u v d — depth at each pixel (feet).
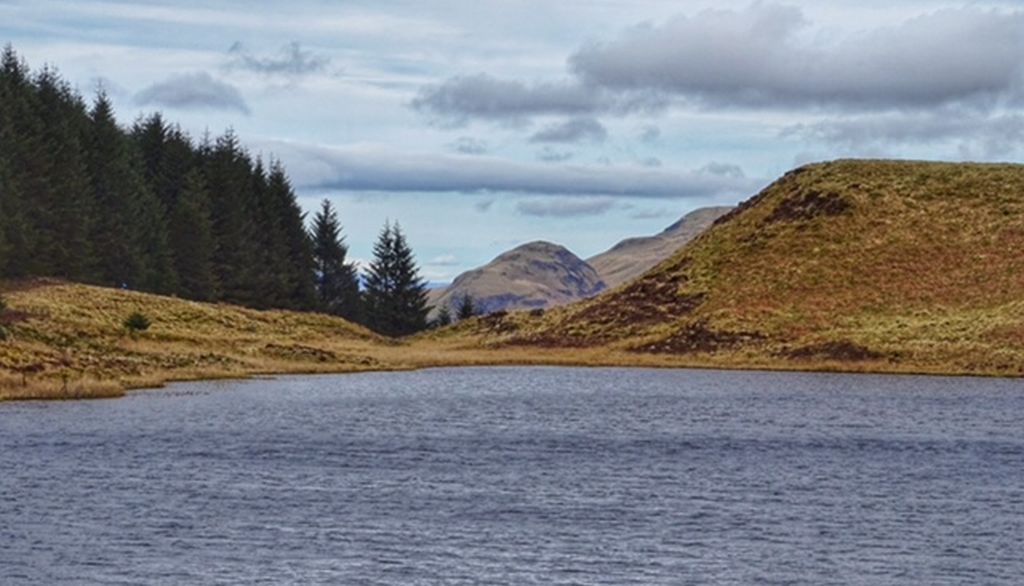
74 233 367.86
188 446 150.71
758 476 132.57
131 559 89.30
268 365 303.68
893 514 110.01
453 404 220.23
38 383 216.13
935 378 298.56
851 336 351.25
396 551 93.35
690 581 85.40
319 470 134.00
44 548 92.12
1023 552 94.53
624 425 186.50
